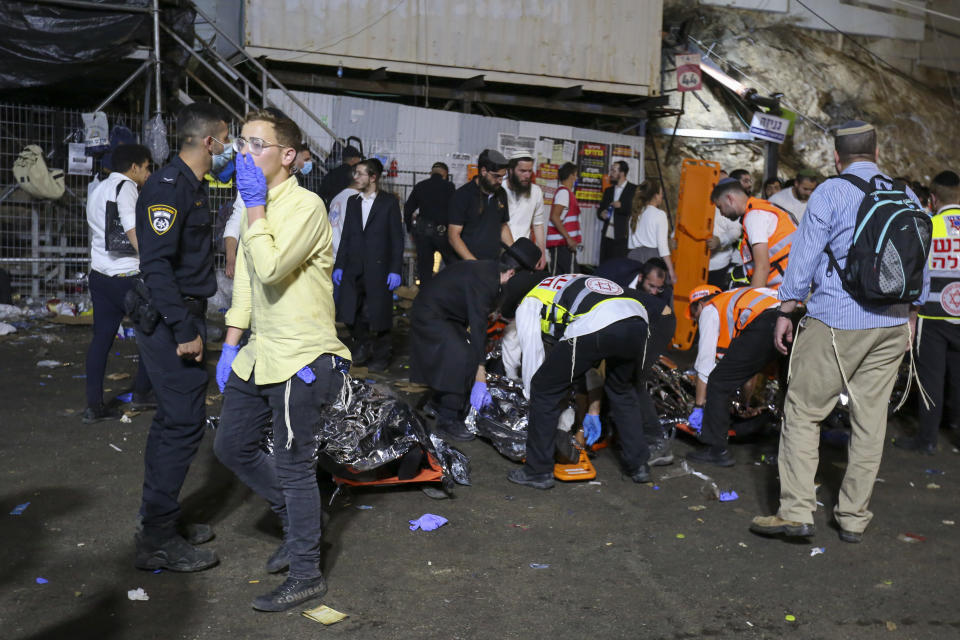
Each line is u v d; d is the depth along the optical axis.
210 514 4.02
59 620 2.97
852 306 3.68
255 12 11.13
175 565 3.38
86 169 9.06
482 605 3.19
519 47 12.58
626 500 4.39
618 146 12.95
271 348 2.99
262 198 2.85
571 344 4.26
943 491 4.65
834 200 3.71
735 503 4.39
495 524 4.00
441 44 12.13
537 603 3.22
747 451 5.36
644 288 5.28
